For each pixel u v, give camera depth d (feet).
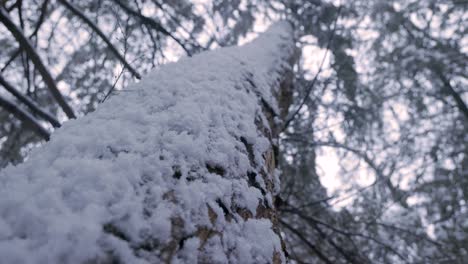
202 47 13.43
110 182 2.73
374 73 24.02
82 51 14.03
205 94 5.02
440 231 17.39
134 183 2.90
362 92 19.71
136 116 4.12
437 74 23.76
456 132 22.66
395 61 23.58
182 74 5.83
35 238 2.15
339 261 16.14
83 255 2.12
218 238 3.08
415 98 23.41
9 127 13.96
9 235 2.18
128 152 3.33
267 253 3.46
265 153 5.60
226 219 3.38
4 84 9.29
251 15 19.63
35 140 13.42
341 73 17.74
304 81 17.43
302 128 16.97
